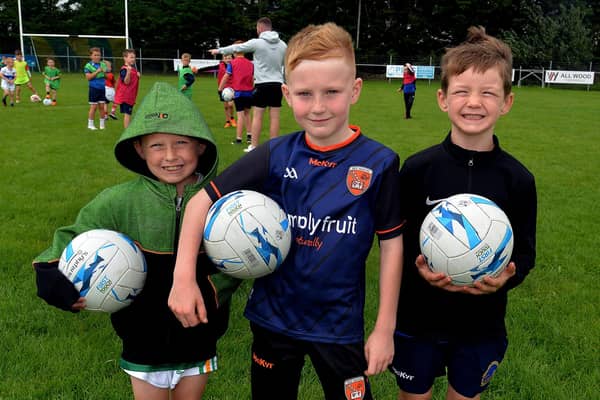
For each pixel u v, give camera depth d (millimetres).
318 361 1995
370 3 46188
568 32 38688
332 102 1856
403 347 2309
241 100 10000
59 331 3365
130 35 47562
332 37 1844
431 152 2219
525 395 2852
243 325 3520
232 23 47250
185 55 12609
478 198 2023
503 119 16062
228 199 1931
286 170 1991
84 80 32156
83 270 1987
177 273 1915
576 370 3070
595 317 3674
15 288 3908
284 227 1924
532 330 3498
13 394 2756
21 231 5043
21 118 13742
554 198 6789
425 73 38406
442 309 2199
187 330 2236
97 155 8883
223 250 1898
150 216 2227
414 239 2268
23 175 7297
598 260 4727
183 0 47844
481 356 2223
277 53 8359
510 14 43031
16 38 50969
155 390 2291
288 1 47281
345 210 1931
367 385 2045
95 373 2969
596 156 9758
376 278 4234
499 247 1942
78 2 53375
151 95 2186
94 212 2223
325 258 1935
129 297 2088
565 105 21734
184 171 2209
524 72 37938
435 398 2863
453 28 44656
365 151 1962
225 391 2861
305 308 1978
